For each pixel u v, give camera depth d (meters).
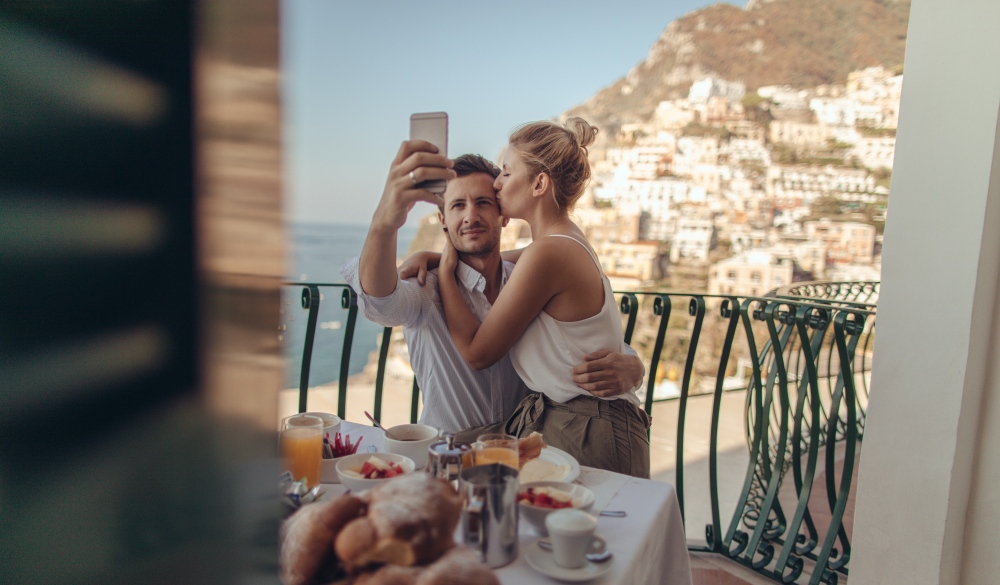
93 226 0.25
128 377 0.26
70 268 0.25
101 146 0.25
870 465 1.79
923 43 1.64
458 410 1.76
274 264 0.29
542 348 1.58
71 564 0.26
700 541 2.55
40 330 0.24
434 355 1.76
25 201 0.24
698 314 2.33
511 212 1.70
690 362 2.35
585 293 1.57
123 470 0.26
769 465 2.70
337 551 0.68
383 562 0.68
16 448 0.24
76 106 0.24
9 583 0.25
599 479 1.22
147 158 0.26
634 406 1.59
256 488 0.31
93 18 0.24
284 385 0.31
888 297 1.73
